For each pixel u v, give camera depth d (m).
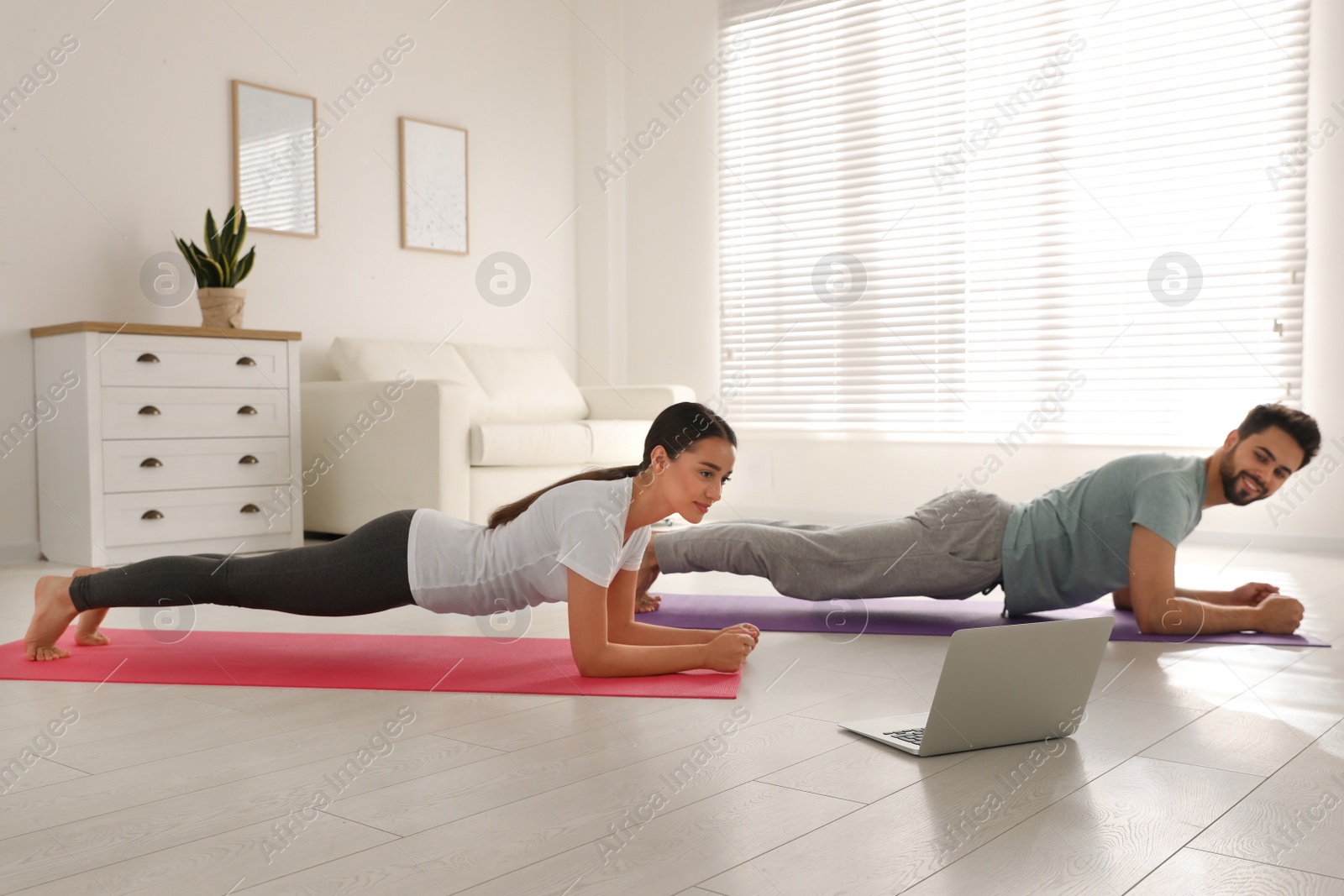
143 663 1.97
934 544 2.29
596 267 5.52
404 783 1.27
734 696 1.69
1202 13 4.04
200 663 1.97
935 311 4.67
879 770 1.31
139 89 3.89
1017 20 4.45
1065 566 2.25
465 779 1.29
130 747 1.44
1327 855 1.04
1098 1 4.26
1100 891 0.95
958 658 1.33
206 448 3.67
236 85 4.16
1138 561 2.15
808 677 1.85
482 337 5.12
